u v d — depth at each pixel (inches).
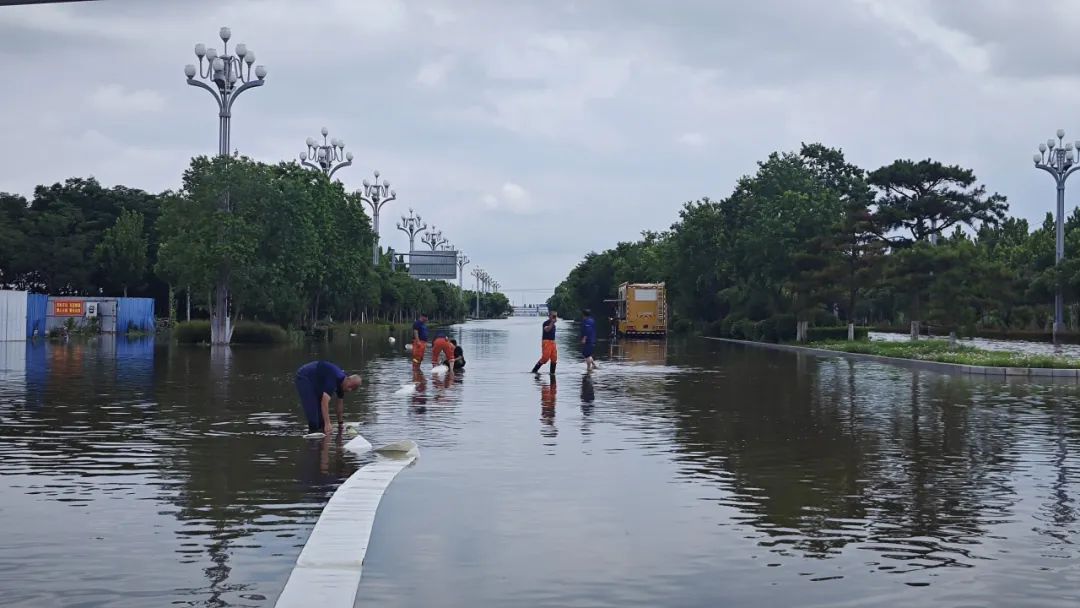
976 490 392.8
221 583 257.4
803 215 2178.9
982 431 581.0
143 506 352.2
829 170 3257.9
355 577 263.0
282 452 482.6
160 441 520.4
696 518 339.0
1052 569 276.2
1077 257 2450.8
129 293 3221.0
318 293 2422.5
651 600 245.6
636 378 1030.4
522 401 759.7
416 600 244.2
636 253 4362.7
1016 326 2765.7
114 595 246.4
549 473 425.7
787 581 263.1
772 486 399.2
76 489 384.5
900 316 3427.7
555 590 253.8
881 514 346.9
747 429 586.2
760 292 2349.9
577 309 5438.0
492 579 263.3
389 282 3467.0
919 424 615.2
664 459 466.9
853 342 1774.1
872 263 1911.9
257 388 853.2
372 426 592.4
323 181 2311.8
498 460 460.8
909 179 2719.0
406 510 348.5
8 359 1314.0
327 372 553.3
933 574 270.5
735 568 275.7
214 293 2025.1
